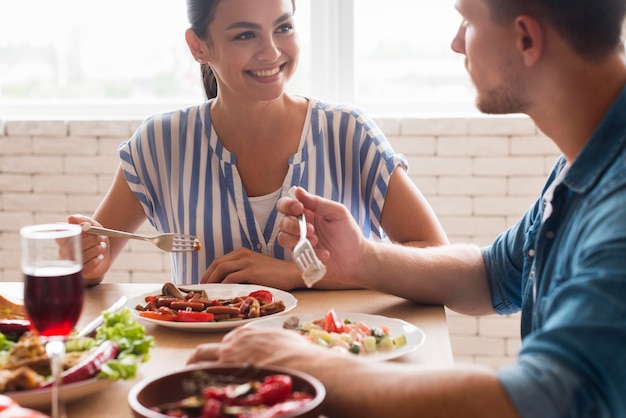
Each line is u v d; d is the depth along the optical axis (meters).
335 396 1.15
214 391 1.06
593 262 1.10
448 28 3.49
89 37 3.62
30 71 3.65
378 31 3.51
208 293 1.83
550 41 1.28
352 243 1.68
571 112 1.31
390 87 3.53
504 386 1.05
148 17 3.60
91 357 1.27
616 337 1.04
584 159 1.27
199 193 2.14
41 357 1.27
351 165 2.14
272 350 1.25
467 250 1.83
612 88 1.28
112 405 1.25
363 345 1.45
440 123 3.28
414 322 1.65
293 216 1.65
